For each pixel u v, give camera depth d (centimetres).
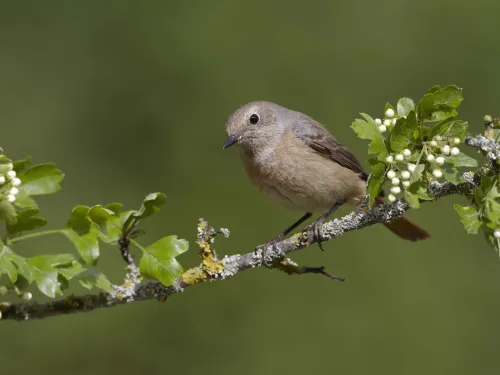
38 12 1423
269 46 1412
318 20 1431
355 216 621
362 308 1208
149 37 1406
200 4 1425
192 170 1330
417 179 531
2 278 578
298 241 638
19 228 543
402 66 1401
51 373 1138
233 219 1288
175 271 550
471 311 1205
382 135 546
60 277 547
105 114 1369
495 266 1246
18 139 1332
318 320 1196
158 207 575
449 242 1264
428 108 542
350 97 1388
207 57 1396
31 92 1372
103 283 547
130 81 1387
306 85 1389
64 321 1155
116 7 1417
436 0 1429
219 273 619
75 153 1340
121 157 1346
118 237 583
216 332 1184
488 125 548
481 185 522
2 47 1398
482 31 1403
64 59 1402
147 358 1161
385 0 1445
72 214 547
